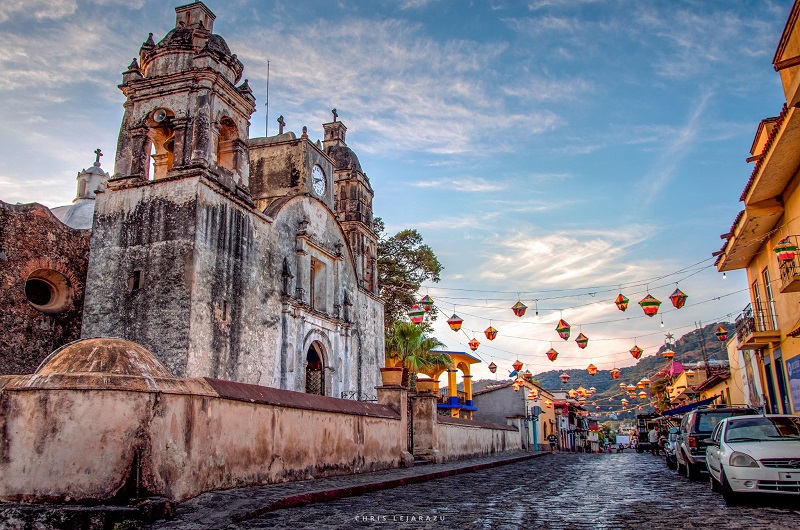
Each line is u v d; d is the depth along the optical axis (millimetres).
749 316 22891
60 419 8812
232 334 19531
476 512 9789
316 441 14430
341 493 12242
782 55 12000
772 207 17875
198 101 20438
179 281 18125
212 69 20547
